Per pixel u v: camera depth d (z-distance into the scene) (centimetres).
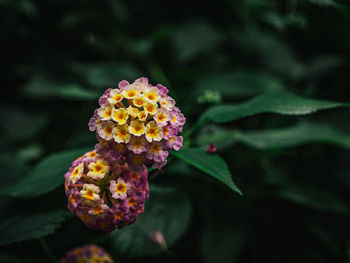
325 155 28
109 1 37
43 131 33
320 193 25
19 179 22
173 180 24
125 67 33
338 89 30
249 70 31
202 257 23
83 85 32
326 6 26
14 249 21
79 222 22
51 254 20
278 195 24
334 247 25
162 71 35
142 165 15
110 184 15
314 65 32
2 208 19
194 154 17
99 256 20
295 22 32
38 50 36
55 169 19
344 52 31
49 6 36
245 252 25
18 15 34
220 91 28
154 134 15
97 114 15
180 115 16
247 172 26
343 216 26
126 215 15
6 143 32
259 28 38
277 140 23
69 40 37
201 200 24
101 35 38
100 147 15
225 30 37
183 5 39
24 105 35
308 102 18
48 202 19
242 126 26
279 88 29
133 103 15
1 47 34
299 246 25
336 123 28
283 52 34
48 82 34
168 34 35
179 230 21
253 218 25
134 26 40
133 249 20
